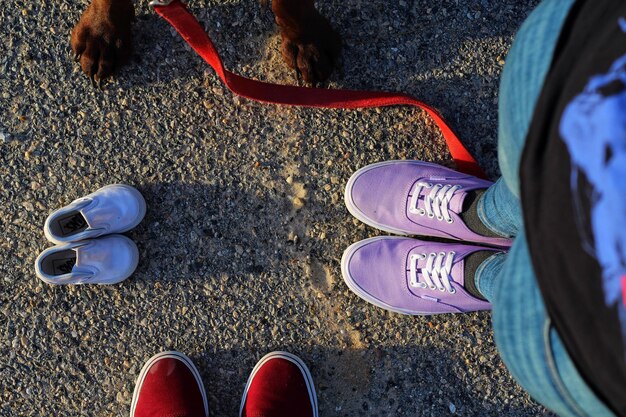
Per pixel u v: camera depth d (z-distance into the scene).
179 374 1.56
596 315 0.59
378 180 1.55
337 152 1.58
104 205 1.51
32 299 1.60
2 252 1.60
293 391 1.54
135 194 1.56
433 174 1.54
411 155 1.59
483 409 1.57
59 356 1.60
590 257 0.58
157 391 1.54
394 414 1.58
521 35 0.79
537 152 0.64
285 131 1.59
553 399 0.78
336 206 1.59
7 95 1.60
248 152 1.59
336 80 1.57
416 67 1.57
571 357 0.66
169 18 1.15
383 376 1.58
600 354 0.60
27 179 1.60
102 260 1.52
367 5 1.57
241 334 1.58
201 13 1.58
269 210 1.59
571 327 0.62
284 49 1.47
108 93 1.60
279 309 1.58
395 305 1.55
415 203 1.52
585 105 0.59
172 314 1.59
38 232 1.60
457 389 1.57
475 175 1.55
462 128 1.58
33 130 1.60
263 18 1.58
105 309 1.60
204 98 1.59
